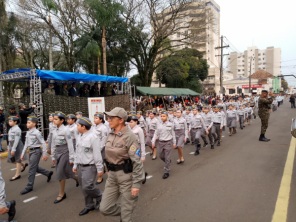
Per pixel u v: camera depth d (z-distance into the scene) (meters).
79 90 14.65
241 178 5.96
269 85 65.50
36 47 26.88
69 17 24.22
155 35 27.78
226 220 4.02
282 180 5.70
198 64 37.53
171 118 7.45
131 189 3.31
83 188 4.38
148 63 28.95
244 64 83.00
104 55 20.23
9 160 6.69
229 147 9.74
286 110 29.03
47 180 6.44
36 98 11.30
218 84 57.94
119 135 3.34
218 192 5.17
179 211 4.41
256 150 8.84
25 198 5.38
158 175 6.57
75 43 24.23
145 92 21.73
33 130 5.80
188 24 28.91
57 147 5.16
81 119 4.40
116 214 3.51
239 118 14.83
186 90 28.55
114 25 25.06
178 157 8.52
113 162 3.37
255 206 4.46
